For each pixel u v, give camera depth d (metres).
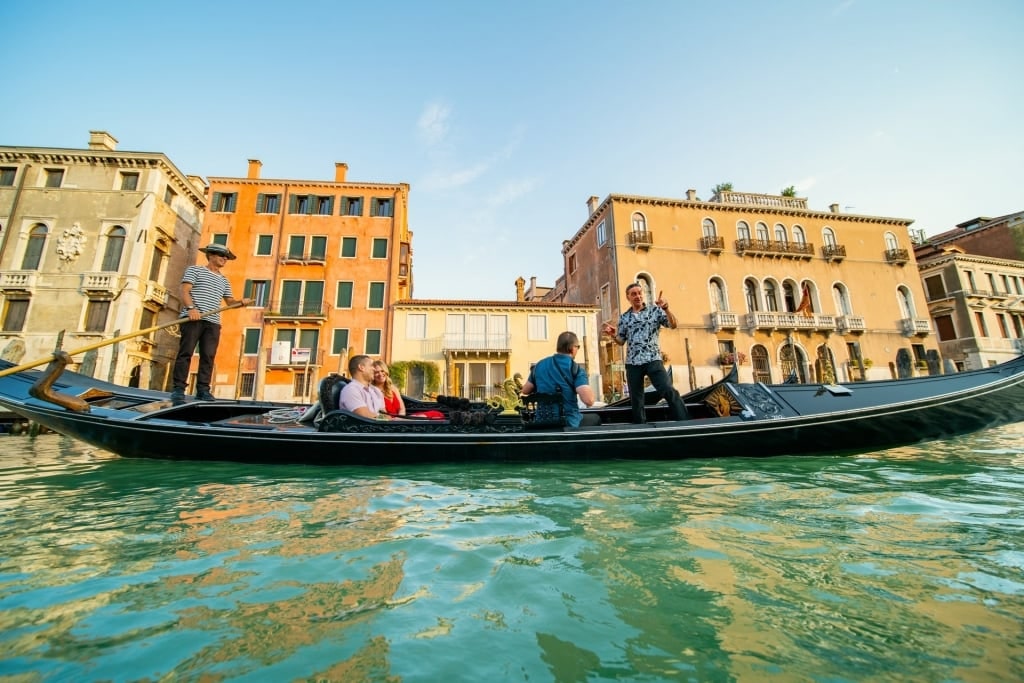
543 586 1.54
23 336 17.36
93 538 2.08
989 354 26.06
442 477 3.49
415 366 20.08
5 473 3.88
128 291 18.06
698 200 23.50
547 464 3.97
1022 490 2.92
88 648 1.18
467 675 1.07
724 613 1.35
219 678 1.05
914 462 4.07
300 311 20.88
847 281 24.66
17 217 18.41
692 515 2.38
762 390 4.74
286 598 1.47
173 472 3.75
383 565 1.74
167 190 20.55
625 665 1.10
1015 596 1.42
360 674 1.07
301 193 22.17
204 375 5.35
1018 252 28.44
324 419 3.94
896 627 1.25
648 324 4.70
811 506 2.55
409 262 27.88
